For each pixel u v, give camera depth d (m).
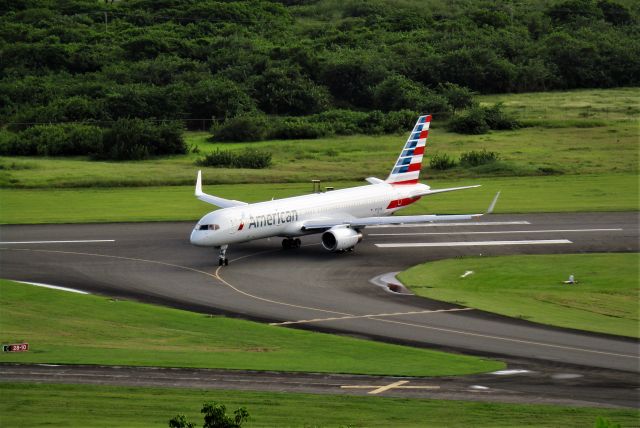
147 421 167.62
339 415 174.38
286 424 167.75
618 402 187.38
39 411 173.38
